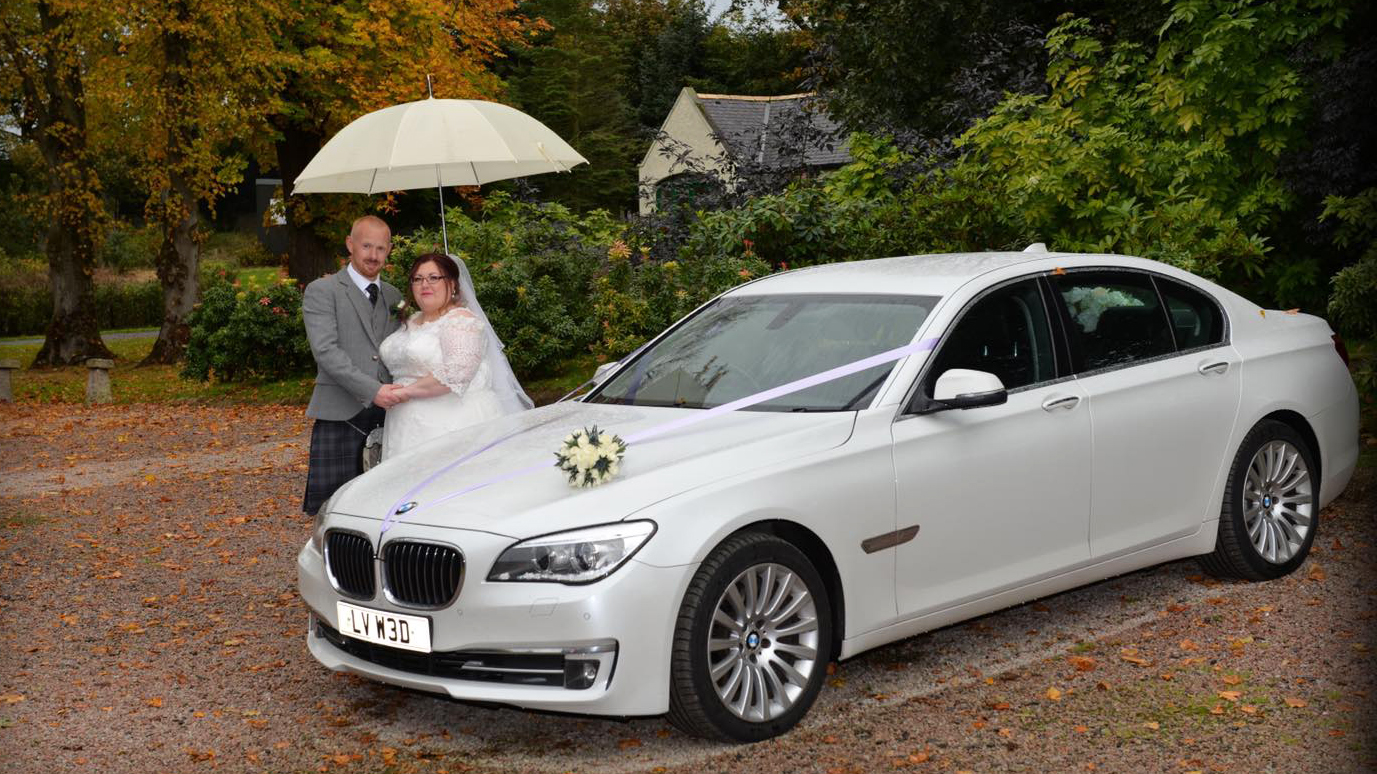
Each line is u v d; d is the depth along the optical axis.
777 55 58.94
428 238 16.17
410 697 5.02
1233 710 4.42
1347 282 8.22
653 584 3.98
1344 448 6.34
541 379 15.30
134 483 11.09
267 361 19.20
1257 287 11.80
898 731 4.37
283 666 5.51
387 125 6.73
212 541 8.36
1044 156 10.61
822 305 5.36
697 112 38.81
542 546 4.02
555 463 4.50
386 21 26.00
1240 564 5.82
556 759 4.27
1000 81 15.99
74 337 29.81
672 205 15.00
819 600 4.38
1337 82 10.44
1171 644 5.17
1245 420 5.77
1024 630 5.50
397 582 4.29
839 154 25.84
